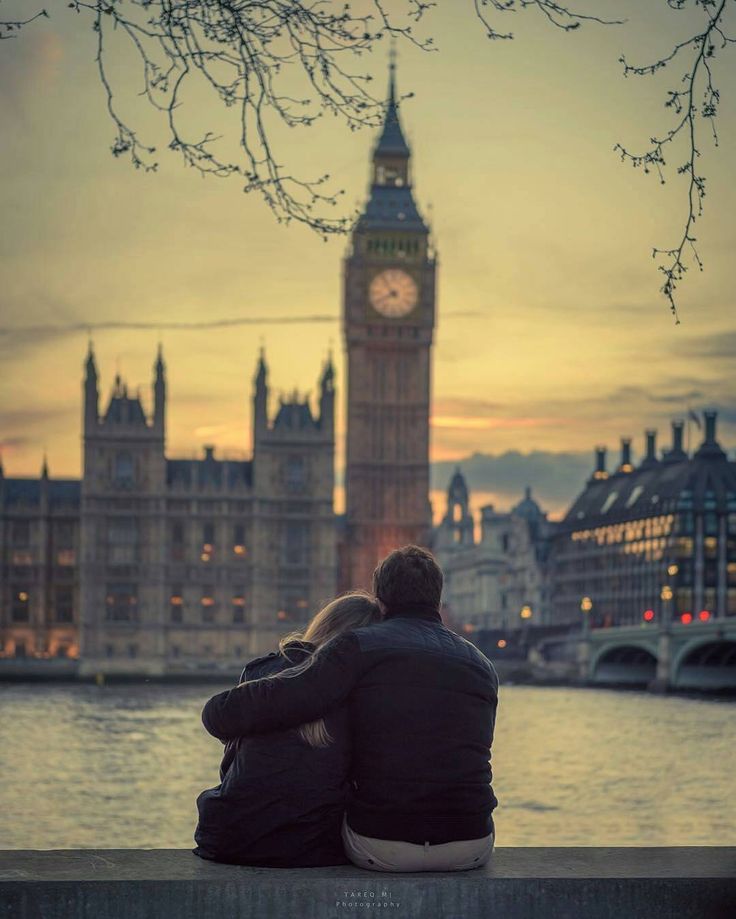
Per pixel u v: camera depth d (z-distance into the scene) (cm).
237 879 855
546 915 873
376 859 908
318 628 980
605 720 11288
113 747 8462
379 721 913
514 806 5819
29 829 5056
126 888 845
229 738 938
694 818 5497
